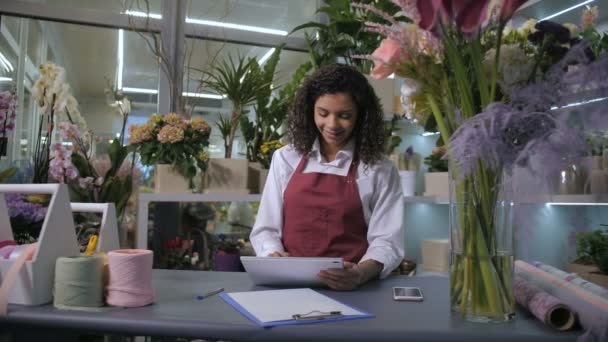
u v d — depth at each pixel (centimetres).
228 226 272
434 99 87
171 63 297
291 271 102
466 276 79
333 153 157
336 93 132
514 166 70
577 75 64
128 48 300
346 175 150
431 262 277
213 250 267
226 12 313
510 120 66
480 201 79
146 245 236
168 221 285
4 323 81
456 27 72
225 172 247
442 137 85
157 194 236
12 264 88
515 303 88
